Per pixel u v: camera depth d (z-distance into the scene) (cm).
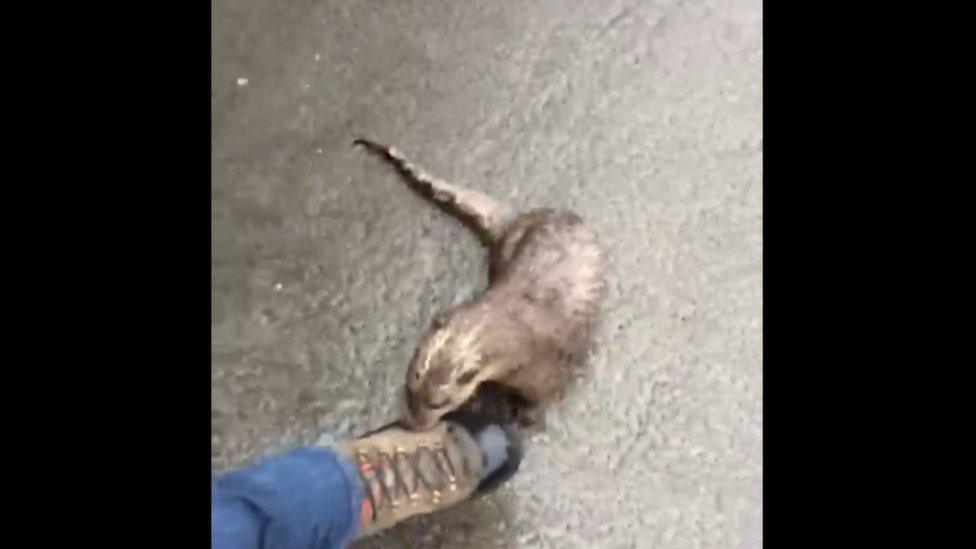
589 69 92
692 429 86
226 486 70
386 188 92
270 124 94
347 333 90
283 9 95
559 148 91
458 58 93
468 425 81
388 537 85
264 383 90
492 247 89
